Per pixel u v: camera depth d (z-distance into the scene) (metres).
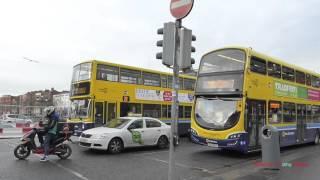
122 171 10.33
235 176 9.66
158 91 21.36
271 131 10.81
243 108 13.33
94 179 9.11
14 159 11.92
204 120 14.16
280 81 16.38
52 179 8.91
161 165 11.55
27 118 28.30
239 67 13.77
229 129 13.34
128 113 19.02
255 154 14.76
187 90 23.95
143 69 20.53
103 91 18.02
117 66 18.98
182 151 15.53
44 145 11.79
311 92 19.91
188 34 7.36
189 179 9.38
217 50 14.63
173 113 7.32
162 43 7.43
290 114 17.17
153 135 15.69
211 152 15.28
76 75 18.84
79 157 12.83
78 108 18.12
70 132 12.42
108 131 14.03
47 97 62.78
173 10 7.41
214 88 14.18
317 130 20.30
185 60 7.27
